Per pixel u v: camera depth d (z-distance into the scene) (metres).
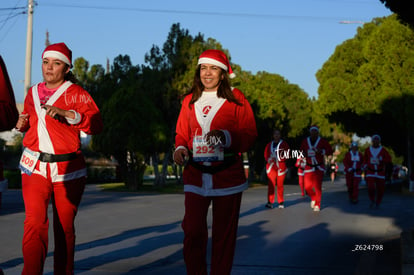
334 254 6.31
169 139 24.42
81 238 7.96
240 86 33.31
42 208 4.18
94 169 36.12
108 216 11.37
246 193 20.61
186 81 25.45
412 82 24.89
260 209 12.52
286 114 45.81
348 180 15.41
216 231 4.10
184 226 4.02
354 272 5.27
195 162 4.04
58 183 4.27
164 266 5.65
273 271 5.30
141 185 26.81
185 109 4.22
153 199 16.84
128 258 6.14
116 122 23.34
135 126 23.11
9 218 10.79
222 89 4.14
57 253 4.40
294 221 9.82
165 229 8.98
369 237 7.75
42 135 4.25
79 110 4.38
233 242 4.12
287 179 47.12
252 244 7.06
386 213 11.55
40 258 4.18
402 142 31.89
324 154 12.09
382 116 29.14
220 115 4.08
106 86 27.45
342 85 29.86
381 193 13.39
